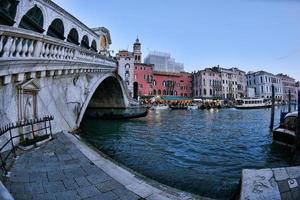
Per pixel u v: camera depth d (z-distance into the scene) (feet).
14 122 25.30
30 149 24.67
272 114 69.21
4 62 21.44
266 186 13.55
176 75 249.96
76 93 47.73
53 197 14.23
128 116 98.32
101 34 112.37
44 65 30.83
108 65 69.56
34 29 44.75
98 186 16.02
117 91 95.96
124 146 45.85
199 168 32.32
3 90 23.54
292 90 330.13
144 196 14.80
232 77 272.10
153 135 60.64
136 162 34.42
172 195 15.26
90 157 22.62
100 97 100.37
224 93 262.88
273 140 48.14
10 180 16.28
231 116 129.90
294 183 13.71
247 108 199.52
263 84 286.66
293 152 37.11
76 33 68.08
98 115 98.84
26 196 14.16
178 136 59.82
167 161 35.55
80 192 15.05
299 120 37.42
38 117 30.68
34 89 29.68
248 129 74.74
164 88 241.55
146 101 207.51
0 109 22.97
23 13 39.01
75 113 47.11
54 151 24.36
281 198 13.15
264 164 35.32
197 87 255.29
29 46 26.48
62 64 36.91
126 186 16.20
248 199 13.09
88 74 55.26
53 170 18.71
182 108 196.24
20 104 26.63
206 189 24.36
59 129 36.86
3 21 34.14
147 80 225.35
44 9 47.06
